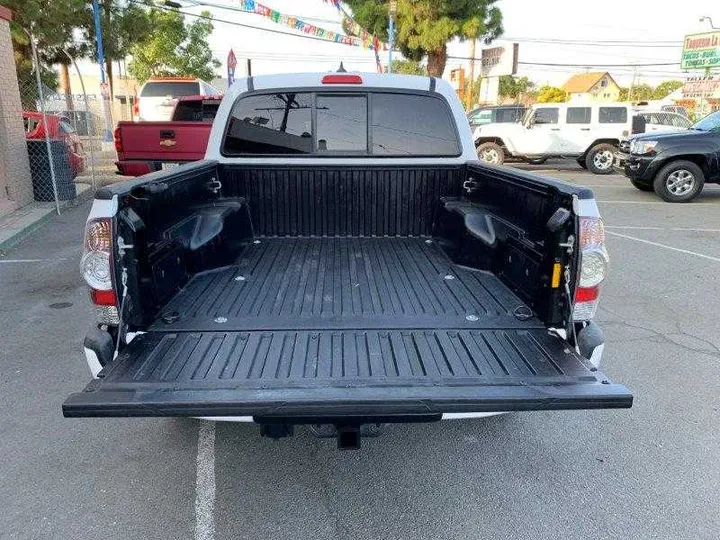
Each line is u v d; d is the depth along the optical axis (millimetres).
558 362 2475
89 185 13133
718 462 3184
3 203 9578
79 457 3189
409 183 4512
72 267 6855
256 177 4453
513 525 2705
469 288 3424
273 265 3887
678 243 8430
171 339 2666
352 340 2691
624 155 14188
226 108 4352
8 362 4348
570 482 3018
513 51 25984
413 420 2418
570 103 18391
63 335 4863
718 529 2672
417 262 3984
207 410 2133
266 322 2879
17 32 18484
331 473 3096
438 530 2672
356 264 3930
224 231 3814
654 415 3672
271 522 2717
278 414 2162
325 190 4500
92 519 2705
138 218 2664
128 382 2262
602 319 5312
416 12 21938
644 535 2637
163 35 28125
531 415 3682
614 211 11203
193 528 2666
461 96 30078
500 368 2422
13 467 3084
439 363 2465
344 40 19125
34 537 2582
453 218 4035
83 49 21438
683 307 5656
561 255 2689
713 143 11969
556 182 2820
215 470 3105
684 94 25688
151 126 9250
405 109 4410
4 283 6250
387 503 2861
